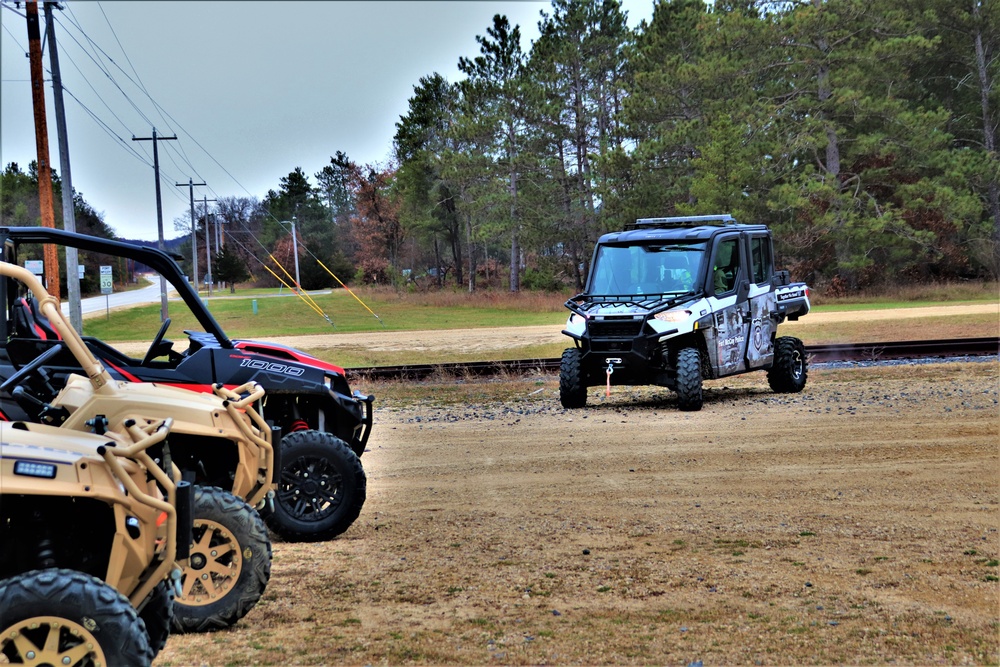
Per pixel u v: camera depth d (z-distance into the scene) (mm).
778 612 5730
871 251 48312
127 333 35156
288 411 7867
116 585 3928
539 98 55562
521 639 5332
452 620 5688
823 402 14742
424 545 7422
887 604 5832
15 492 3691
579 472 10172
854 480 9406
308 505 7555
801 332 26844
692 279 14852
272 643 5297
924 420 12594
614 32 57375
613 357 14508
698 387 14117
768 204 44531
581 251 65000
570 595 6145
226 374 7348
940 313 31828
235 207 131875
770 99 48750
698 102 51531
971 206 45219
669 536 7570
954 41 51438
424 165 81438
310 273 107125
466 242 81250
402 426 13641
